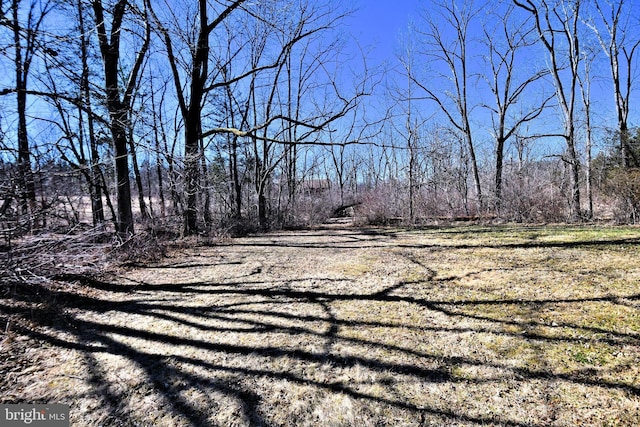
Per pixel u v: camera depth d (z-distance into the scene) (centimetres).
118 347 331
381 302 434
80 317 405
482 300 418
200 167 991
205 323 387
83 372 287
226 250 895
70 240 480
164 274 610
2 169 416
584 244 695
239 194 1559
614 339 298
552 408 221
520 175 1534
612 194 1138
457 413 225
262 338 347
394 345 320
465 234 1022
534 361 276
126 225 762
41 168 456
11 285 433
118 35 750
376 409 234
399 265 636
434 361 289
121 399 252
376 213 1686
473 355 294
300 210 1886
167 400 250
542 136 1425
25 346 330
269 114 1719
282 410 237
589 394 231
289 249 908
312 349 321
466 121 1669
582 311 360
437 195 1780
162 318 402
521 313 370
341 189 2408
